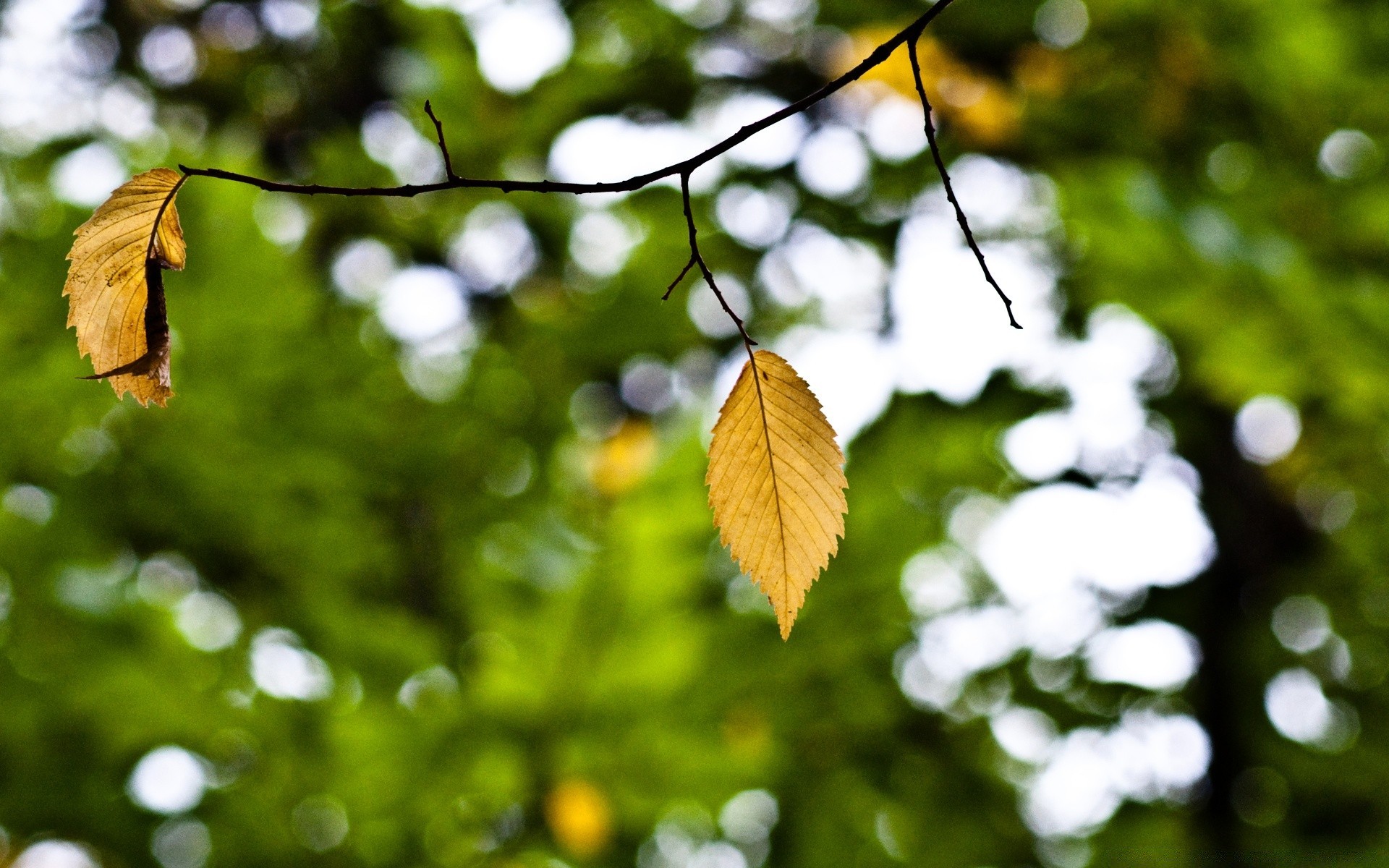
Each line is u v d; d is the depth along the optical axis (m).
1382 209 2.23
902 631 2.07
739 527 1.09
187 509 1.99
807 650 1.88
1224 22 2.32
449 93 2.50
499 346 2.54
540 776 1.79
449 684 1.85
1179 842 2.54
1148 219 2.04
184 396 2.02
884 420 2.16
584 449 2.41
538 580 1.87
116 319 1.07
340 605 1.91
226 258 2.08
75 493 1.95
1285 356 2.14
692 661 1.80
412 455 2.16
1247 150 2.41
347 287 2.71
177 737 1.75
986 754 2.40
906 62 2.47
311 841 1.75
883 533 1.94
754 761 1.84
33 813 1.67
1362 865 2.24
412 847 1.77
